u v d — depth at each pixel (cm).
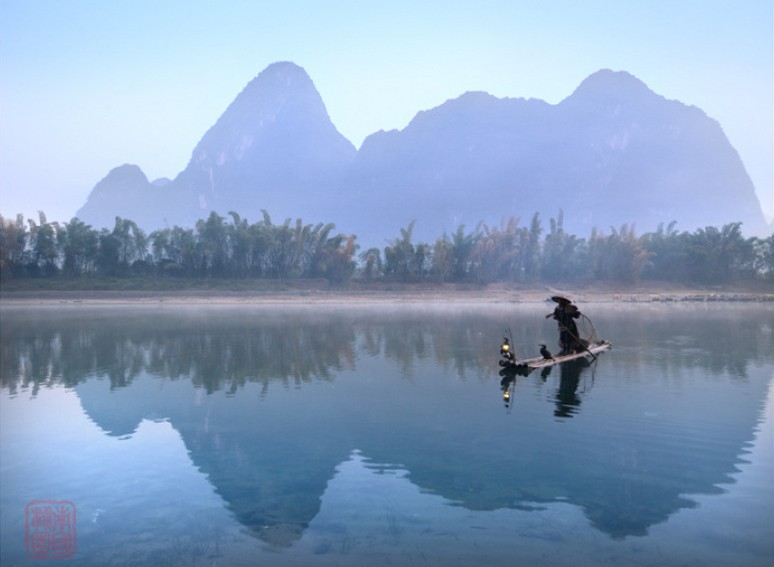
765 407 1612
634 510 915
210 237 8894
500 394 1817
